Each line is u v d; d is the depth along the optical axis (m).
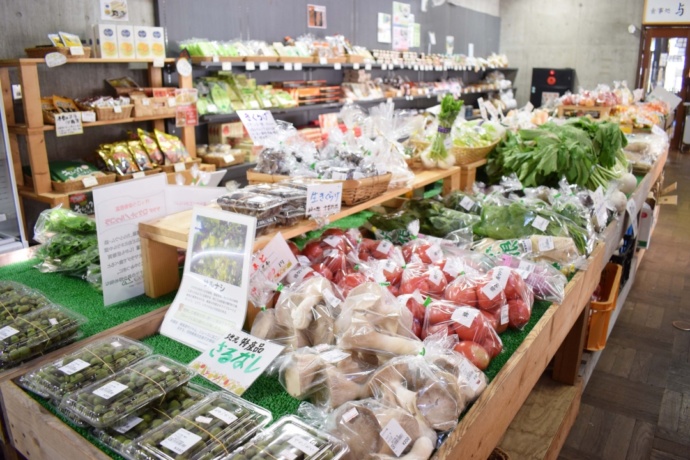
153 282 1.84
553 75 10.17
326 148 2.32
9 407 1.34
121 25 3.92
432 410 1.24
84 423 1.18
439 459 1.13
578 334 2.57
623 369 3.23
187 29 4.70
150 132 4.57
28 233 3.99
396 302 1.53
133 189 1.79
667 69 10.59
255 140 2.35
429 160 2.74
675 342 3.57
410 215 2.48
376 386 1.29
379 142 2.41
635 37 9.98
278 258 1.64
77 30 4.07
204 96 4.79
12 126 3.60
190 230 1.66
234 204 1.62
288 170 2.12
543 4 10.62
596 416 2.77
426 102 8.82
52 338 1.46
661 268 4.90
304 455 1.06
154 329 1.65
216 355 1.45
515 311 1.70
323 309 1.49
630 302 4.18
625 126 5.15
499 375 1.46
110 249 1.75
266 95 5.23
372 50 6.88
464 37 9.76
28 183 3.77
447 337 1.52
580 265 2.24
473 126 3.16
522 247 2.20
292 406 1.30
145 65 4.43
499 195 2.65
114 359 1.36
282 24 5.71
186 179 4.28
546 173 2.88
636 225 3.88
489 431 1.40
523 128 3.47
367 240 2.13
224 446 1.10
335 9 6.49
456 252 2.11
